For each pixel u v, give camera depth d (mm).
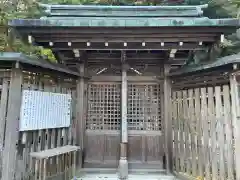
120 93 6500
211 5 11070
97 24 4809
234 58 4062
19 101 4250
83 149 6227
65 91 5801
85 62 6445
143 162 6219
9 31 8531
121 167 5723
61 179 5234
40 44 5570
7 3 9203
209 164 4832
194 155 5301
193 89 5465
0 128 4121
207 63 4695
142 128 6402
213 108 4828
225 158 4473
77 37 5258
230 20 4746
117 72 6586
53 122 5191
